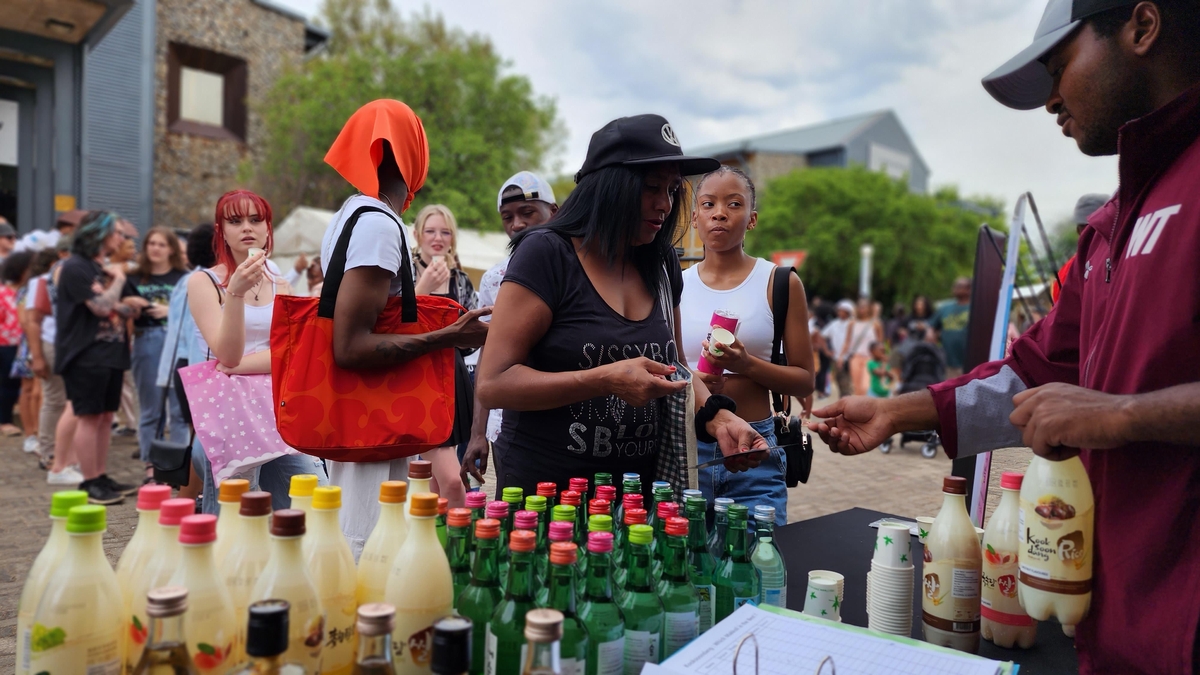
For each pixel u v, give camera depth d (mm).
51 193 11094
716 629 1399
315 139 18734
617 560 1607
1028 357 1672
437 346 2262
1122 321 1311
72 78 11062
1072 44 1392
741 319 2807
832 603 1639
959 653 1351
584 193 1991
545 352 1942
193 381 2959
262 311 3158
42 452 6238
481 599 1351
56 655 1099
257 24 20266
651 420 2045
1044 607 1340
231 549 1294
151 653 1040
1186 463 1220
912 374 9297
